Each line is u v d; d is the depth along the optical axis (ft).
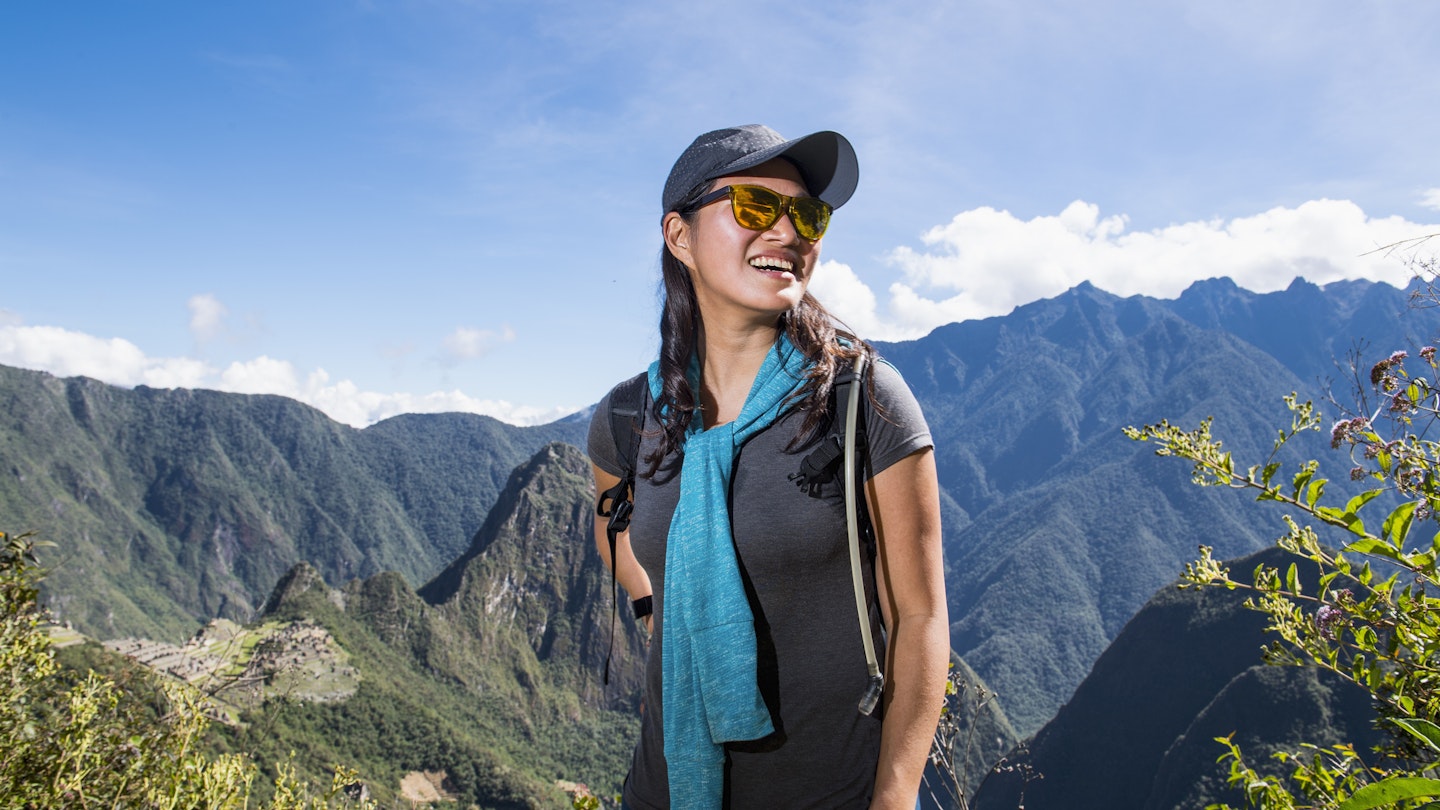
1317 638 8.10
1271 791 7.52
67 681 13.03
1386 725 7.15
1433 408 6.98
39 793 11.34
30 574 12.70
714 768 4.59
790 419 4.65
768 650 4.64
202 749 13.00
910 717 4.27
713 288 4.97
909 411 4.55
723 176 4.99
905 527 4.48
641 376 5.83
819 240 5.01
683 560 4.64
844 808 4.56
